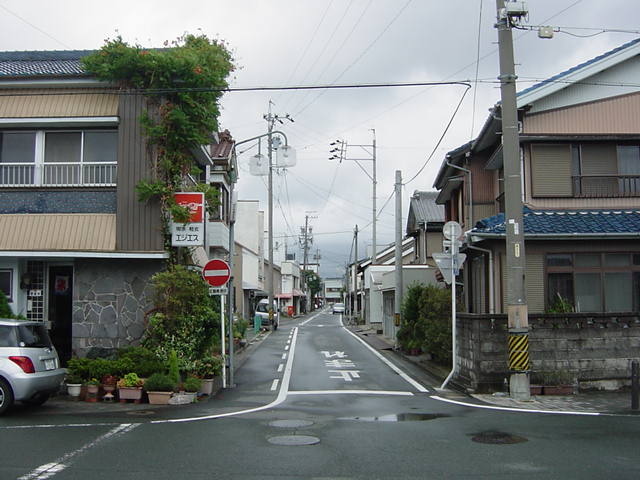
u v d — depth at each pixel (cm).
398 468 688
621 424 959
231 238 1577
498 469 684
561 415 1048
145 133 1423
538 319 1361
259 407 1152
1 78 1433
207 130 1523
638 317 1384
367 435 870
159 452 762
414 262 3500
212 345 1488
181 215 1392
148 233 1405
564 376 1317
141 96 1435
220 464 703
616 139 1708
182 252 1495
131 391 1188
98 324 1402
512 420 995
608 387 1361
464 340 1482
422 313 1886
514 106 1282
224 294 1441
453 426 941
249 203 4784
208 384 1309
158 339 1365
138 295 1408
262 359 2077
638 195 1719
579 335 1364
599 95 1745
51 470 673
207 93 1472
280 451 768
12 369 1020
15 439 838
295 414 1061
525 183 1703
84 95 1451
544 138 1686
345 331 3703
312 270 11894
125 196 1416
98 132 1475
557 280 1598
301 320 5838
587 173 1714
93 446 794
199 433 883
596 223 1586
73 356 1389
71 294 1480
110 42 1427
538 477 652
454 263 1467
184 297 1366
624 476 654
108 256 1380
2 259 1436
